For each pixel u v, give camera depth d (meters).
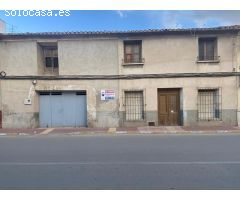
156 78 15.66
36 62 15.80
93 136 12.73
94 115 15.90
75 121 16.38
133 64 15.67
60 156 8.04
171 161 7.21
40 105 16.39
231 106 15.59
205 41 15.80
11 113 15.96
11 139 12.00
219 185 5.24
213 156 7.76
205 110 15.92
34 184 5.44
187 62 15.55
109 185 5.31
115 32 15.37
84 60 15.83
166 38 15.59
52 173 6.19
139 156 7.88
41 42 15.88
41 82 15.94
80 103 16.33
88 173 6.15
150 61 15.62
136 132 13.53
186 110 15.64
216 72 15.51
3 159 7.73
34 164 7.08
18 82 15.91
